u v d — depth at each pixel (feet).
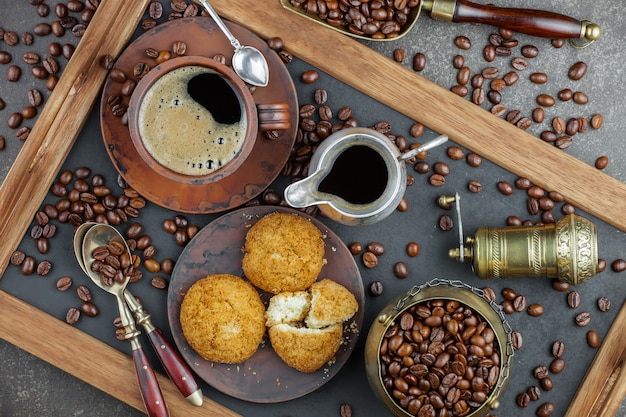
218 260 2.88
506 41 2.99
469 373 2.72
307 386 2.88
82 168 2.93
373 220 2.71
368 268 2.98
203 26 2.83
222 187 2.84
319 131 2.93
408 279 2.98
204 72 2.72
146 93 2.70
